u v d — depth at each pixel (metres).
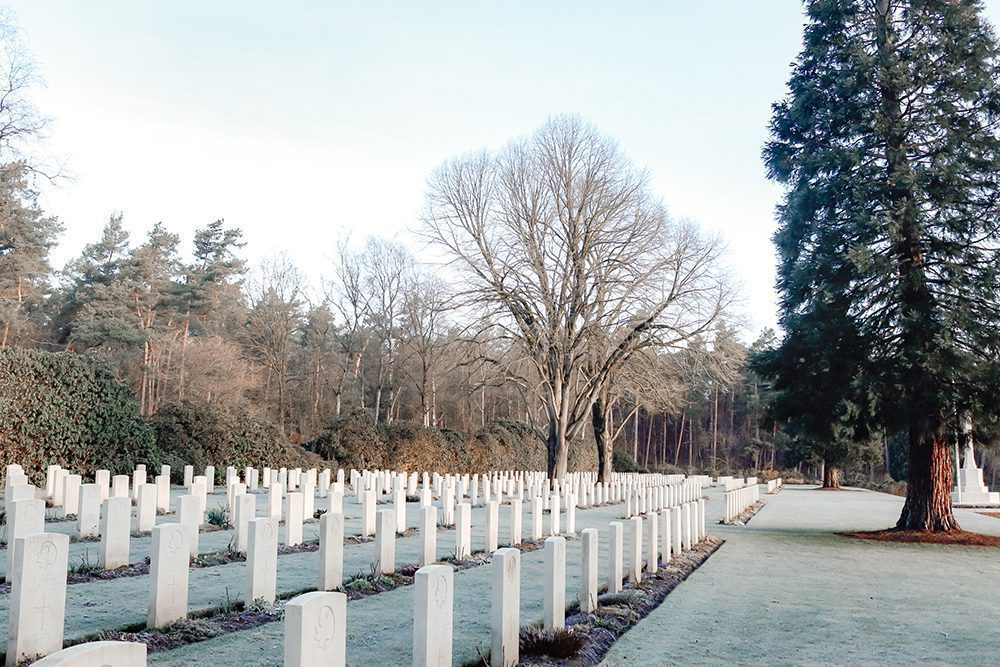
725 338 38.00
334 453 38.34
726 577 12.91
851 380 20.17
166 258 66.06
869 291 19.53
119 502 10.37
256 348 62.22
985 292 18.66
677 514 15.05
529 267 38.00
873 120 19.91
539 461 52.66
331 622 4.75
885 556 16.38
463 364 39.12
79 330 50.12
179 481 27.12
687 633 8.48
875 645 8.10
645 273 37.47
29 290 51.97
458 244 38.75
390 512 11.14
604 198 37.94
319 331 66.44
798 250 21.64
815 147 21.53
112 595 8.63
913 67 20.08
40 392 21.52
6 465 20.61
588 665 6.98
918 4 20.27
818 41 21.48
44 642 6.27
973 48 19.58
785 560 15.44
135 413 24.25
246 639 7.10
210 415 30.41
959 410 18.61
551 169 38.53
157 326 59.22
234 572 10.41
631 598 9.91
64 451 21.84
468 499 26.48
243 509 12.02
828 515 30.09
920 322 18.38
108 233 61.25
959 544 18.91
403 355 63.94
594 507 29.58
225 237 65.38
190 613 7.85
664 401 41.38
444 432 43.84
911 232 19.69
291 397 64.56
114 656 3.33
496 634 6.55
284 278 62.91
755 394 90.62
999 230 18.91
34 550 6.19
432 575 5.87
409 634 7.46
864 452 61.44
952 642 8.28
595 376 39.72
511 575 6.75
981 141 19.08
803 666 7.20
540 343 38.50
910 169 19.34
